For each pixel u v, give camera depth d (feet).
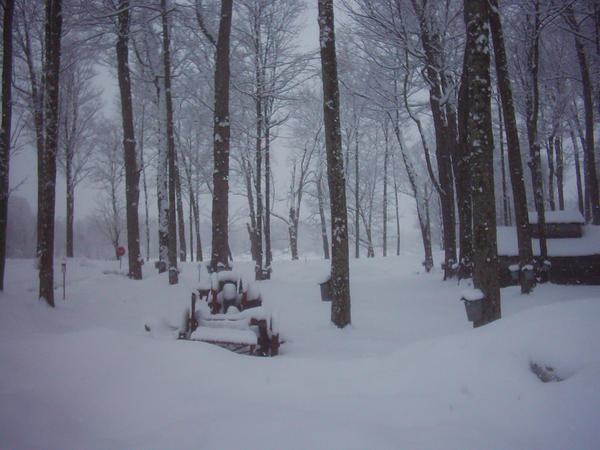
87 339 16.52
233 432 10.11
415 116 55.83
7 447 9.70
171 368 14.60
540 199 41.27
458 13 45.91
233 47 60.18
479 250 22.67
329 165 29.55
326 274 33.32
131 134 49.03
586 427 9.73
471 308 21.63
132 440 10.24
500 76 36.09
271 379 13.79
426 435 9.82
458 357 13.26
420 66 50.08
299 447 9.32
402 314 33.88
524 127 74.59
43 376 13.78
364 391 12.51
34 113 58.70
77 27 47.26
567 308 13.96
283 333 27.35
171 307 35.65
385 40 49.01
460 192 46.09
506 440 9.63
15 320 25.11
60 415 11.48
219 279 26.61
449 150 51.57
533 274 36.29
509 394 11.37
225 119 43.01
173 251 45.75
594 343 12.16
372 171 111.45
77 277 48.03
